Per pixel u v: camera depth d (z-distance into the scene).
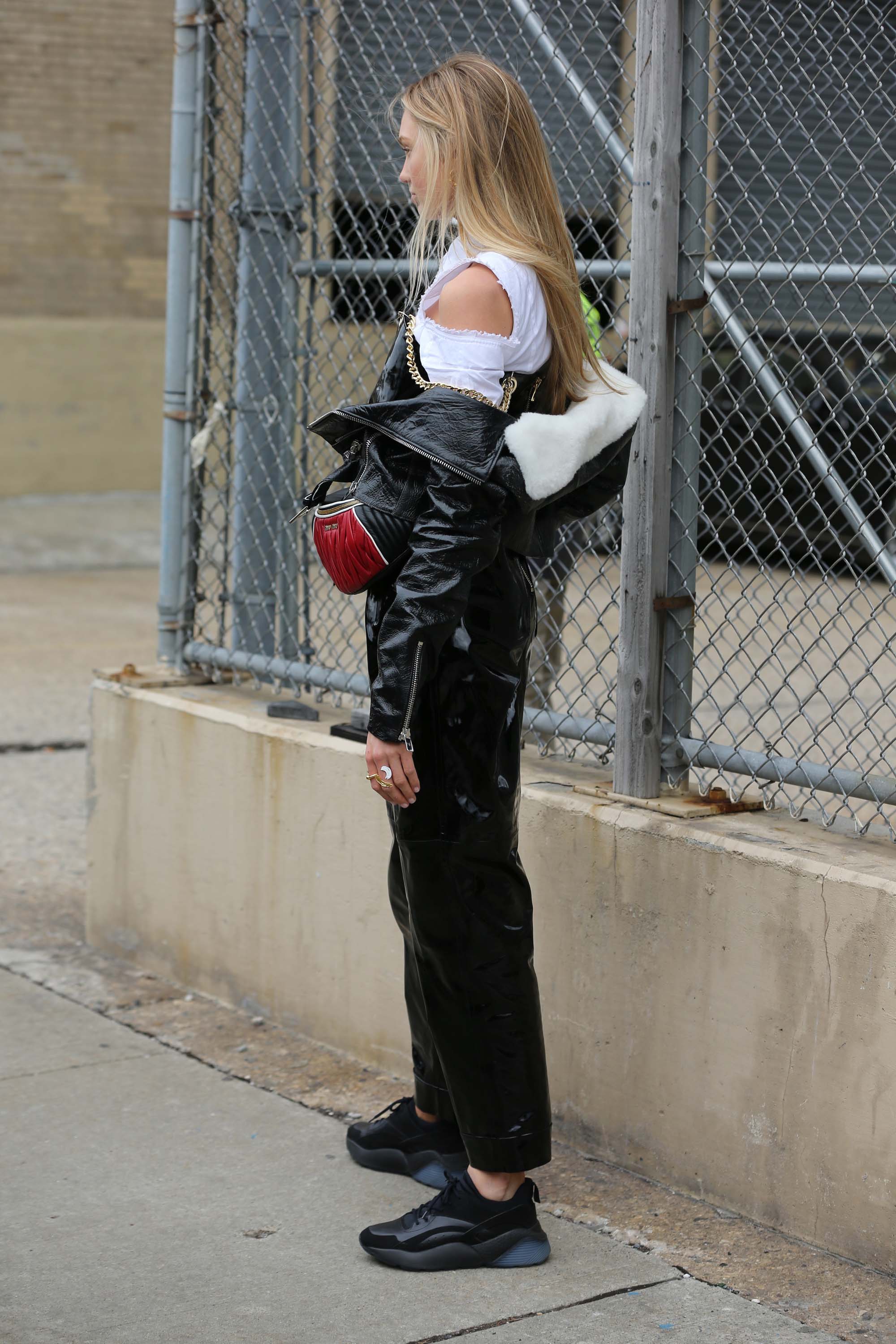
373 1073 5.68
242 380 6.41
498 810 4.14
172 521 6.75
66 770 10.34
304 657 6.31
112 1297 4.13
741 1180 4.55
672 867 4.65
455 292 3.89
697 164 4.66
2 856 8.45
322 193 6.27
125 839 6.79
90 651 14.75
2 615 16.92
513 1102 4.26
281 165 6.27
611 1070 4.89
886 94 4.68
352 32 6.05
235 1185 4.82
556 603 6.32
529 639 4.18
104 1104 5.40
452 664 4.04
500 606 4.05
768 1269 4.27
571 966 4.98
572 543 5.71
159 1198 4.72
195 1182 4.84
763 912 4.42
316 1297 4.15
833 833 4.62
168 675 6.82
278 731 5.96
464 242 3.97
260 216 6.29
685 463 4.79
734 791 5.06
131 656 14.55
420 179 4.12
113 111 25.28
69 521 23.84
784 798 6.02
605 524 5.34
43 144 24.92
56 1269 4.28
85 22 24.83
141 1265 4.31
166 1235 4.49
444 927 4.20
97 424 25.75
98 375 25.62
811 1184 4.37
